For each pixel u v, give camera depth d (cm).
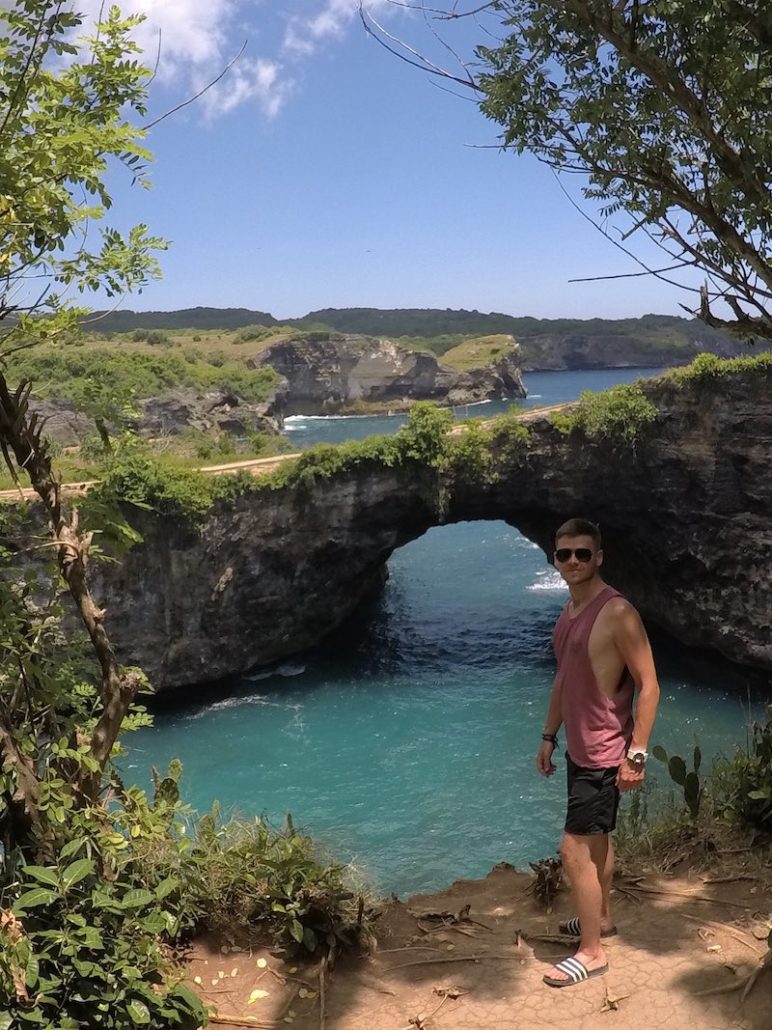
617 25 501
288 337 17175
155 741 3619
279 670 4416
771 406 3969
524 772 3189
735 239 530
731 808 700
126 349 11475
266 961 541
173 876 555
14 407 495
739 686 4019
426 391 17912
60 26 424
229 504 3984
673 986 500
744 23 483
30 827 471
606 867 547
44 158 419
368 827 2844
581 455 4369
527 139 573
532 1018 481
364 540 4409
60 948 429
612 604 497
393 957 560
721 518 4203
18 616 495
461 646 4662
